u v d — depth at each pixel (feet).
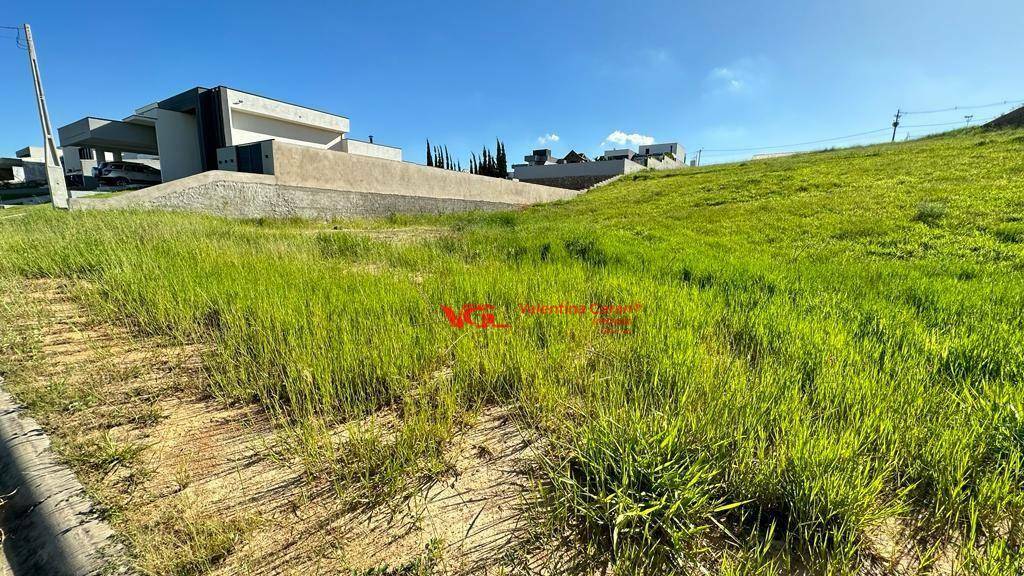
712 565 4.80
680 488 5.24
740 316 12.00
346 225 45.83
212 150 79.82
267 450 6.68
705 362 8.59
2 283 14.94
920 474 5.91
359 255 24.27
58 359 9.52
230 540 4.98
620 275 17.44
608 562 4.88
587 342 10.45
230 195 42.57
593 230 31.45
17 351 9.59
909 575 4.66
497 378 8.79
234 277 14.96
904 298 14.75
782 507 5.50
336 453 6.66
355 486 5.98
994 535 5.09
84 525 5.17
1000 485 5.29
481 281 15.70
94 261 17.43
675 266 19.90
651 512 5.15
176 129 80.74
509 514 5.55
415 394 8.35
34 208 40.42
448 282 15.94
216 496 5.77
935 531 5.24
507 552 4.97
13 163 136.77
